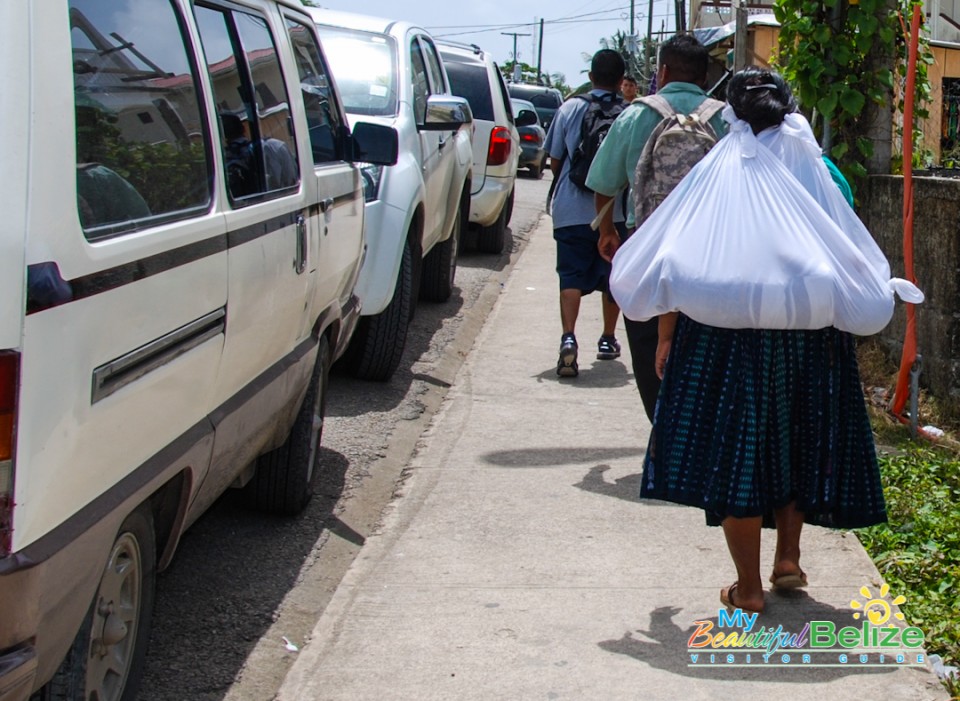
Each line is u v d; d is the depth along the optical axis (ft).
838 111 23.48
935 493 17.11
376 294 22.00
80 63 8.73
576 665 12.36
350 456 19.27
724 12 75.10
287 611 13.80
